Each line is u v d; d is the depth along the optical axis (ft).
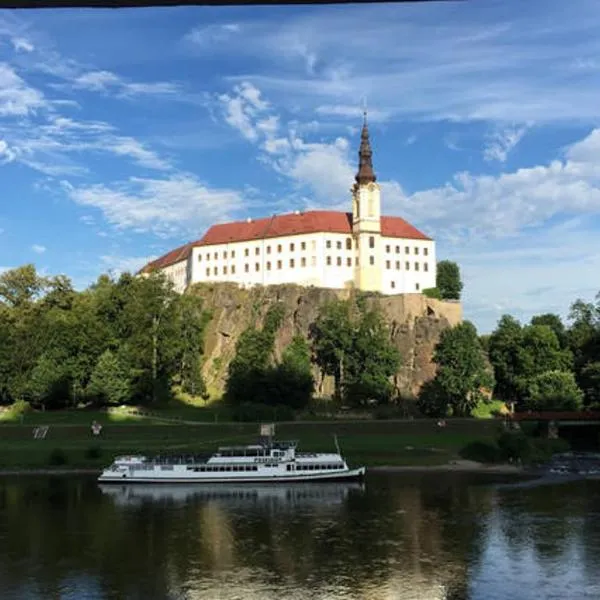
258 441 460.96
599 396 563.89
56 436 475.72
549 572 205.77
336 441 460.14
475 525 262.88
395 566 213.66
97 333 590.14
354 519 277.23
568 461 434.30
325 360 647.97
